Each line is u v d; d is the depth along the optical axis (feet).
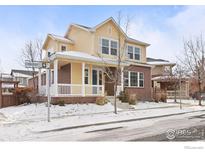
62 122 34.91
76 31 71.15
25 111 45.91
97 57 60.90
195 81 86.74
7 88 69.62
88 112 46.06
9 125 33.32
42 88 61.87
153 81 97.96
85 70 61.67
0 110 55.01
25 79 121.29
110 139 23.48
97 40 65.41
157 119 38.47
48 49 73.67
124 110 49.80
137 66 70.74
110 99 58.39
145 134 25.67
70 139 24.12
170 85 97.91
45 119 38.19
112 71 64.08
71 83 59.11
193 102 77.87
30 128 30.71
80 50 69.05
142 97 70.79
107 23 67.97
